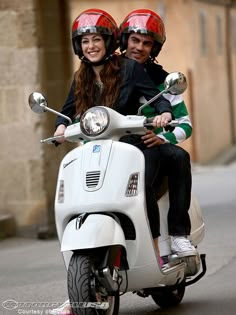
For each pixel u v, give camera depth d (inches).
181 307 457.4
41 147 775.7
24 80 776.3
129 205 381.1
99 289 378.9
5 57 780.0
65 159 397.7
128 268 387.5
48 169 780.0
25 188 778.8
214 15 1729.8
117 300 394.3
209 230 723.4
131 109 410.3
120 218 388.2
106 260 375.6
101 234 370.3
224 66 1788.9
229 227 735.7
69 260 390.3
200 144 1617.9
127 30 440.5
